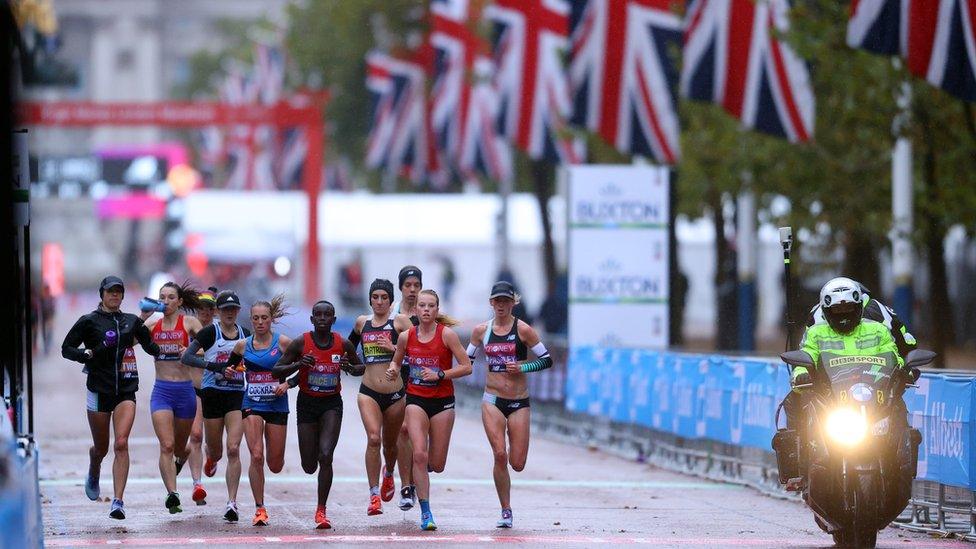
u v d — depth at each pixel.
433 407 49.84
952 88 69.00
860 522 42.75
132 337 51.22
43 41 102.56
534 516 53.28
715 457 66.50
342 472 66.94
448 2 140.50
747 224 117.06
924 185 91.38
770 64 85.12
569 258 91.88
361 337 52.25
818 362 44.28
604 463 73.50
